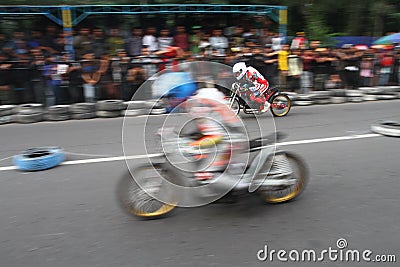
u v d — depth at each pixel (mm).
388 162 4910
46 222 3436
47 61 8523
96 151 5629
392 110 8609
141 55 9492
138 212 3457
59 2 11141
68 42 9539
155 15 11203
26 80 8352
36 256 2885
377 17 15531
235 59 9195
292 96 9359
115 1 11695
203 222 3375
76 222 3428
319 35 13812
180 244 3025
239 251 2910
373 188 4070
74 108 8039
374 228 3227
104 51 9742
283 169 3617
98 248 2988
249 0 13008
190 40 10336
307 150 5477
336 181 4277
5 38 9438
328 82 10211
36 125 7594
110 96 8883
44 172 4754
